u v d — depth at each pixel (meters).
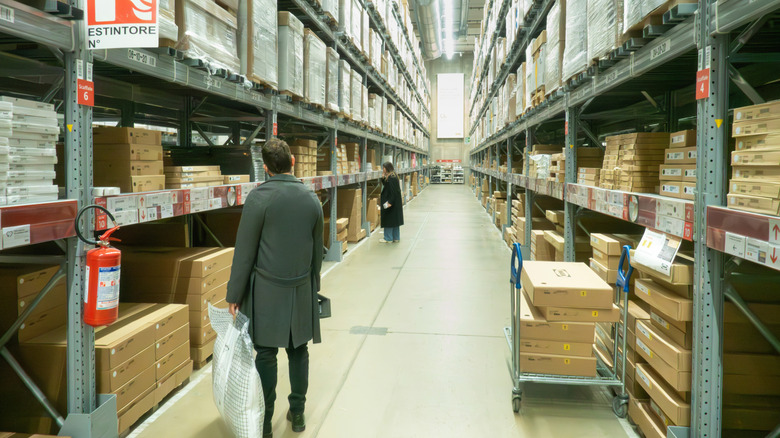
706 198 2.00
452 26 22.42
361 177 8.77
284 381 3.25
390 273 6.46
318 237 2.62
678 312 2.19
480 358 3.61
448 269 6.70
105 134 2.77
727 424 2.39
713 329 2.06
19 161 1.93
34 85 4.44
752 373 2.38
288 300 2.45
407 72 13.76
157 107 6.09
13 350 2.42
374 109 9.16
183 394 3.03
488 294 5.43
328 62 5.96
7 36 2.53
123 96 4.50
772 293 2.41
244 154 4.52
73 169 2.16
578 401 2.98
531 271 3.14
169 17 2.67
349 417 2.77
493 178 14.02
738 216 1.75
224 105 5.72
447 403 2.93
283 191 2.47
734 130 1.89
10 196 1.88
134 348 2.58
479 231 10.35
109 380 2.39
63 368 2.40
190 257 3.46
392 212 8.86
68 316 2.25
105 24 2.15
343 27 6.23
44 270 2.56
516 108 6.89
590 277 2.99
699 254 2.05
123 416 2.49
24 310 2.42
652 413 2.52
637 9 2.43
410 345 3.87
